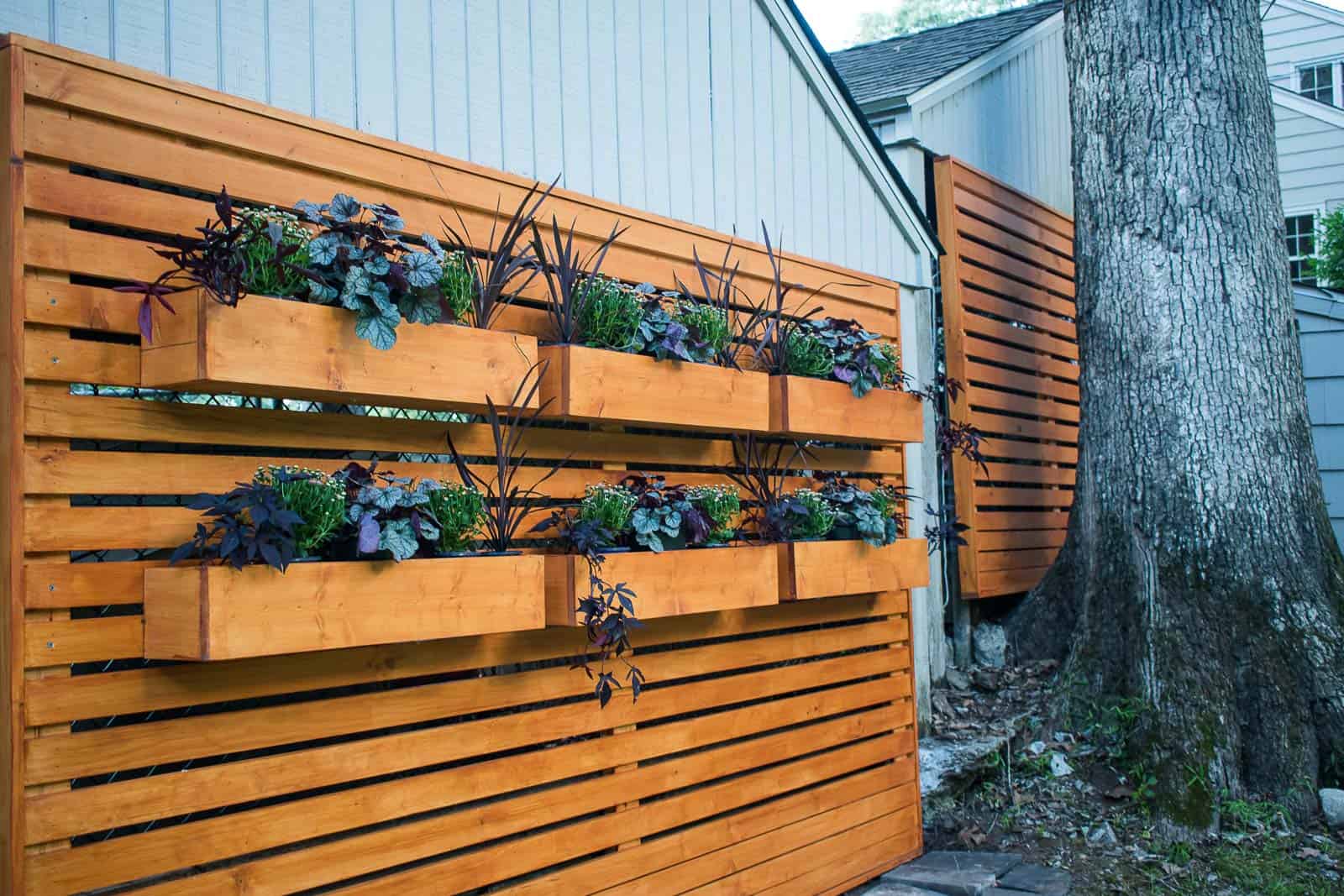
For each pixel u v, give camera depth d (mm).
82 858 2053
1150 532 5164
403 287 2363
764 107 4469
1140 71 5379
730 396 3346
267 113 2475
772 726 3707
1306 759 4645
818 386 3693
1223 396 5117
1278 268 5312
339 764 2461
